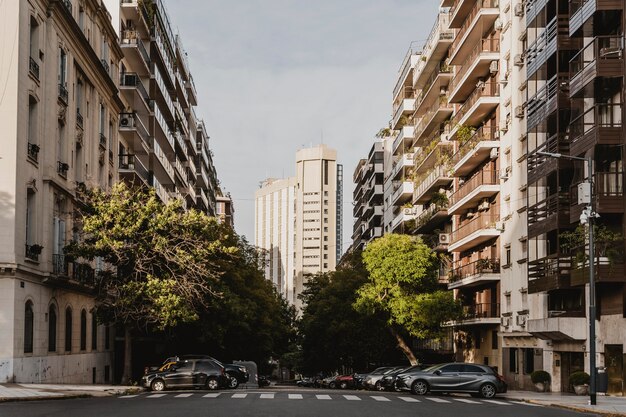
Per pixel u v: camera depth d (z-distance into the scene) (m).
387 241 53.34
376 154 106.62
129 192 38.94
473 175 59.69
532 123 41.06
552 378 41.25
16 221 30.97
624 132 32.16
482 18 53.84
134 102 54.50
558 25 37.81
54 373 36.41
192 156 91.69
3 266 30.31
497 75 53.44
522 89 47.91
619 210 32.41
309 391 36.25
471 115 56.66
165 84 69.25
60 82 37.41
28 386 29.64
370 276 53.78
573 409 26.00
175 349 53.44
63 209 38.41
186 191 81.56
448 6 66.94
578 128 34.81
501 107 52.34
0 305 30.53
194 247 39.19
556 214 37.00
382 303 53.19
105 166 46.62
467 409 24.34
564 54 37.56
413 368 41.91
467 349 61.22
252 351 57.09
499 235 52.50
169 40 67.25
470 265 55.88
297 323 73.94
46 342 35.06
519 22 48.25
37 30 33.97
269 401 25.53
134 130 51.38
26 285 32.25
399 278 52.50
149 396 29.00
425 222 69.00
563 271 36.50
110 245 36.47
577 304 37.47
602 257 32.62
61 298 37.84
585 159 28.56
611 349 33.72
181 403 23.83
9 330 30.47
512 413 23.09
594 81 33.16
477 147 53.97
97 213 38.06
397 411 22.42
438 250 66.38
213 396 29.08
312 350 65.44
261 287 60.47
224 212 144.00
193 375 36.12
